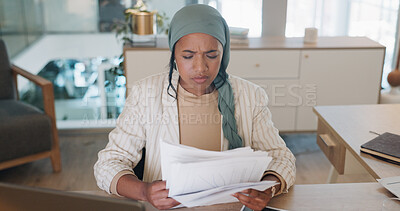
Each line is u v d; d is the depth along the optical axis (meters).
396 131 2.02
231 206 1.39
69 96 3.85
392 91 3.65
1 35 3.69
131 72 3.38
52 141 3.21
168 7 3.62
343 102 3.58
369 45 3.50
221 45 1.48
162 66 3.37
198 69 1.44
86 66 3.76
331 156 2.20
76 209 0.94
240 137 1.62
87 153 3.61
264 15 3.73
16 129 3.00
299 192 1.48
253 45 3.46
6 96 3.39
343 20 3.83
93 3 3.60
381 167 1.69
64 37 3.68
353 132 2.02
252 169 1.32
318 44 3.52
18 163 3.09
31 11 3.62
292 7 3.76
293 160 1.57
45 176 3.25
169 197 1.33
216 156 1.31
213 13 1.47
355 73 3.52
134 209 0.92
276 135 1.64
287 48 3.40
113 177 1.46
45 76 3.77
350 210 1.38
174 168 1.23
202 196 1.29
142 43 3.38
